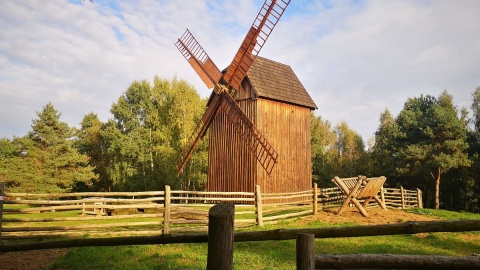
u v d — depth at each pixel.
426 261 3.78
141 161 42.28
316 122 55.62
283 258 8.82
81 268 7.88
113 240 5.76
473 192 36.81
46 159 37.69
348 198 16.22
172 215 15.72
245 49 20.55
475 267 3.62
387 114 54.56
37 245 6.61
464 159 34.75
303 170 23.75
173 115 39.84
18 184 35.78
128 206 11.63
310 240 3.31
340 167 51.12
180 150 39.25
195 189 44.34
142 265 8.04
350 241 11.04
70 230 11.08
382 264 3.89
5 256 9.01
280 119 22.73
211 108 22.50
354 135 64.62
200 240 4.98
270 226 13.89
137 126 45.50
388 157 42.22
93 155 52.78
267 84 22.64
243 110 22.27
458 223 3.82
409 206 23.62
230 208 3.10
